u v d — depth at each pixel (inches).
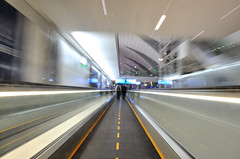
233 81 195.8
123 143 115.0
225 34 310.5
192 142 73.1
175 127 98.3
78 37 267.3
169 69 775.7
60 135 83.1
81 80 364.8
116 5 176.4
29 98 98.4
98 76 637.9
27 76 166.4
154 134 111.9
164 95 130.1
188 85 421.4
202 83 305.9
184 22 219.8
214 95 60.0
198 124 69.4
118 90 636.1
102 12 190.5
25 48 162.1
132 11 189.2
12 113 80.7
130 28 233.8
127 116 227.0
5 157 58.9
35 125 98.4
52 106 133.3
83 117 141.7
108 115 234.4
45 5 167.8
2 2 133.6
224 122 52.6
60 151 72.8
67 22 211.2
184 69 473.1
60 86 154.3
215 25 257.1
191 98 78.4
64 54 259.9
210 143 59.0
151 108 184.4
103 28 235.3
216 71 239.5
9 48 143.4
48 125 106.1
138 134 137.7
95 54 392.5
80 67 354.3
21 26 155.1
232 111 49.3
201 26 235.8
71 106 175.3
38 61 183.3
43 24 189.3
